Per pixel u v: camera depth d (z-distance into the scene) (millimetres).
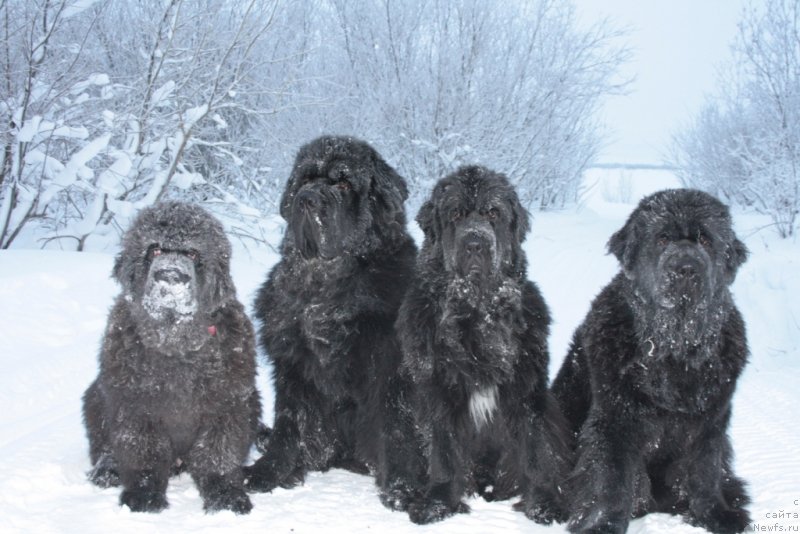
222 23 15055
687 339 4770
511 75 19281
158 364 4812
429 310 5273
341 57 18547
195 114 13141
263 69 15828
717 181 23359
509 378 5195
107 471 5270
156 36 13375
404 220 6039
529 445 5207
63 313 9188
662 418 4945
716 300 4867
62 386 7367
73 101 13023
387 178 5914
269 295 5996
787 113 18250
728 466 5215
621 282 5328
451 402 5215
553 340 9859
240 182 16109
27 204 12477
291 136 16031
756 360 10047
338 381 5656
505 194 5395
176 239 4805
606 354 5039
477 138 18688
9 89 12562
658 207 5066
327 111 16719
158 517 4746
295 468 5703
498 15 19391
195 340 4797
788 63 18344
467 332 5176
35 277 9711
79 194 14383
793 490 5293
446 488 5109
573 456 5285
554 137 20422
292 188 5859
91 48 14539
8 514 4621
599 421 4992
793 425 6906
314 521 4824
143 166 13258
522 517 5113
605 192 37156
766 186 18641
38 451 5656
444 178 5559
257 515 4875
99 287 10102
